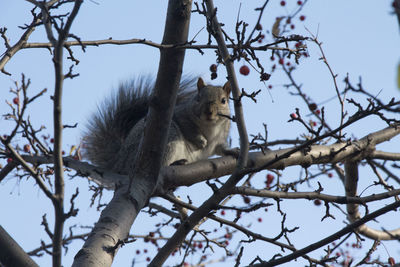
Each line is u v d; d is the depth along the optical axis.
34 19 8.49
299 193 8.71
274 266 7.43
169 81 8.09
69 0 7.16
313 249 7.41
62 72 5.50
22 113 5.91
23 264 7.09
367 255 8.60
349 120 7.07
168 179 9.48
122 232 7.61
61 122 5.46
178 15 7.93
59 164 5.45
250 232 8.45
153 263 7.57
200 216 7.61
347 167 11.99
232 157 10.47
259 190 8.45
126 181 8.68
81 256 6.95
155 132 8.42
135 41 7.73
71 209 5.41
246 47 7.68
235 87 7.71
